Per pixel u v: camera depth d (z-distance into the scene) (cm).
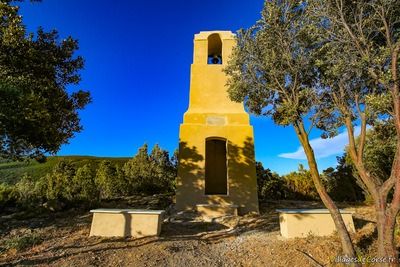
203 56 1540
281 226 841
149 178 2136
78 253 664
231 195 1233
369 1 568
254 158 1295
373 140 1271
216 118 1383
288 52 677
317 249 656
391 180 492
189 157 1288
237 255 686
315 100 667
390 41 524
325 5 603
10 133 688
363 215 1039
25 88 763
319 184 601
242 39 751
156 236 822
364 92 615
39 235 817
